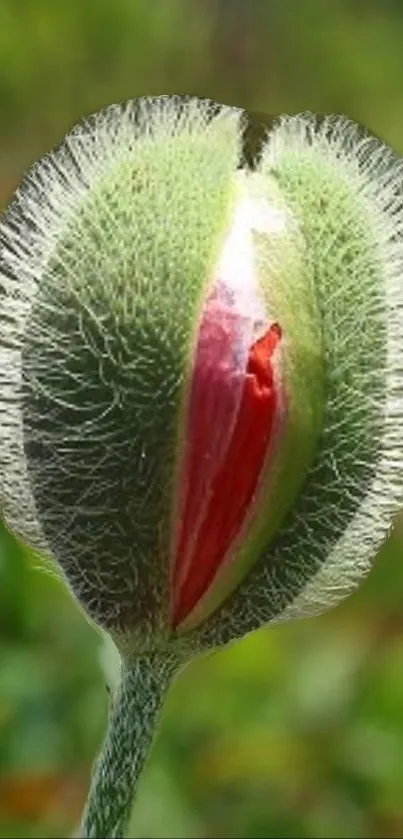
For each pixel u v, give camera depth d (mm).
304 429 101
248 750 181
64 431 103
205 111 104
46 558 108
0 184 393
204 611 106
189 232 100
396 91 486
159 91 451
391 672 189
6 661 169
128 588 105
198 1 467
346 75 480
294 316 100
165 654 109
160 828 171
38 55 420
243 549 103
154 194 101
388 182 105
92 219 102
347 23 489
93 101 429
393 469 103
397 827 184
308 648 205
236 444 100
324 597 106
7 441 105
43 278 103
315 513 103
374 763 184
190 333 100
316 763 184
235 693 184
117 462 102
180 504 102
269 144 104
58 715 170
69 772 173
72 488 103
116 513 103
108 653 134
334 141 105
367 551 105
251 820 178
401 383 103
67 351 102
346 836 180
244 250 100
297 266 100
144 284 100
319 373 101
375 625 229
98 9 432
